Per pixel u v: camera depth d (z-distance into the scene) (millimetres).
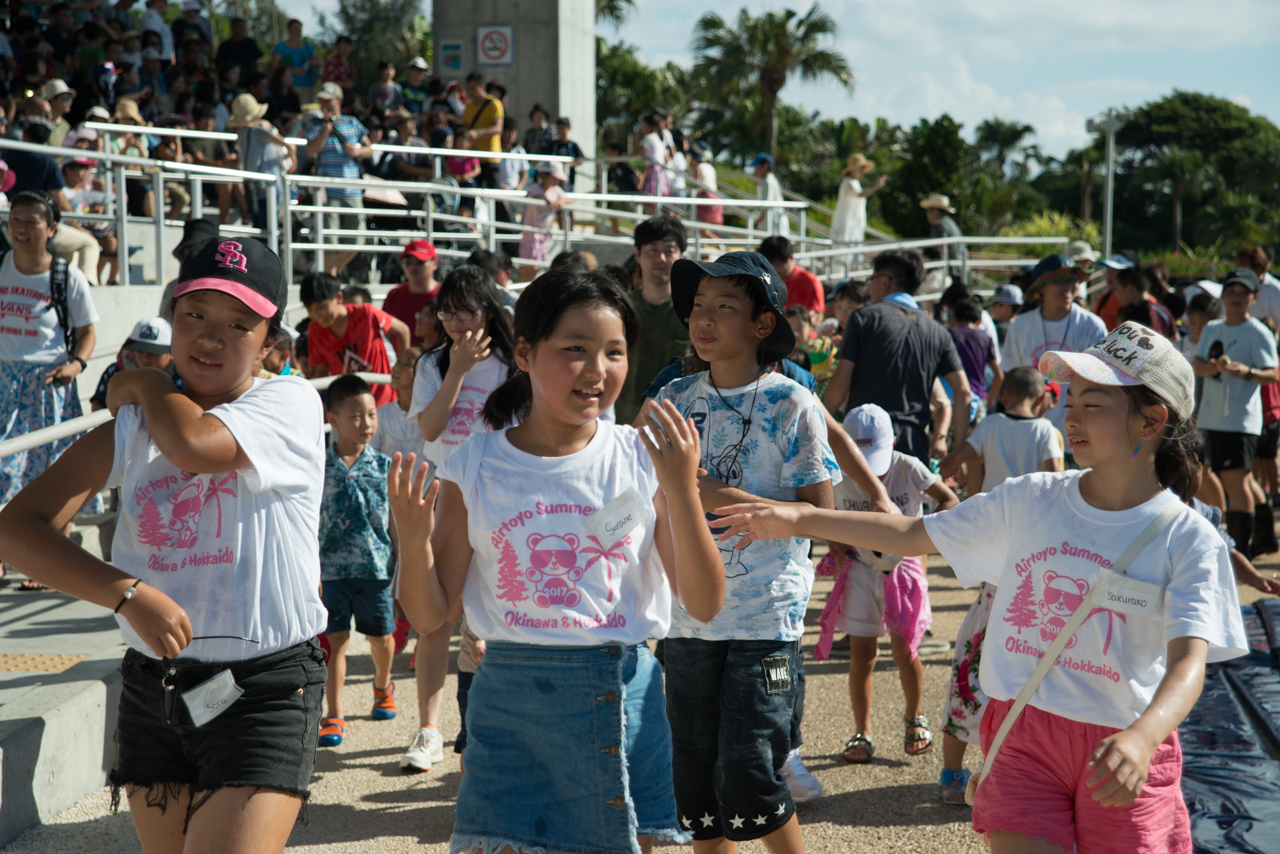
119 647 4699
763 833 3010
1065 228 39219
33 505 2260
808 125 50688
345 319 6906
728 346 3170
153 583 2373
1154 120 86625
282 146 11562
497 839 2266
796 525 2748
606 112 46500
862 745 4473
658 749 2354
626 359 2320
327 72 16094
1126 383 2391
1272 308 10016
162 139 11758
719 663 3072
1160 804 2359
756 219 16188
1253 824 3766
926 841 3707
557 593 2268
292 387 2523
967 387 6195
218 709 2332
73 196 10000
